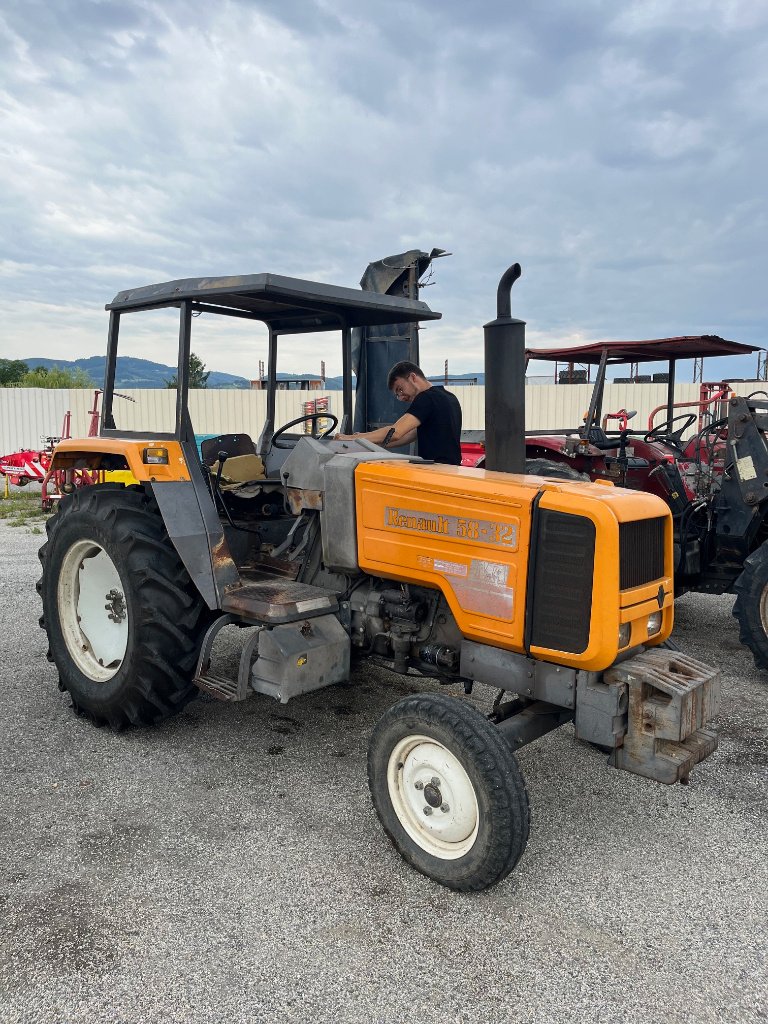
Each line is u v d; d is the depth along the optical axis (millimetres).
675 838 2826
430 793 2527
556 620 2496
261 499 4082
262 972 2104
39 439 19703
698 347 6672
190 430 3551
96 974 2090
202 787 3121
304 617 3088
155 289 3533
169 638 3357
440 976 2102
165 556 3398
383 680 4367
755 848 2766
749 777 3311
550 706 2805
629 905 2426
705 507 5246
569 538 2449
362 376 6016
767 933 2303
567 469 6223
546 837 2820
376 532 2996
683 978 2107
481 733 2395
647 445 6883
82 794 3055
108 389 3908
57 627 3812
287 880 2516
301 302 3775
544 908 2402
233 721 3781
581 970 2133
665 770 2430
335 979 2084
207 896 2424
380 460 3107
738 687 4383
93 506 3588
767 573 4340
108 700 3504
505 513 2582
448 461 3895
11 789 3092
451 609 2781
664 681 2420
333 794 3078
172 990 2037
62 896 2412
